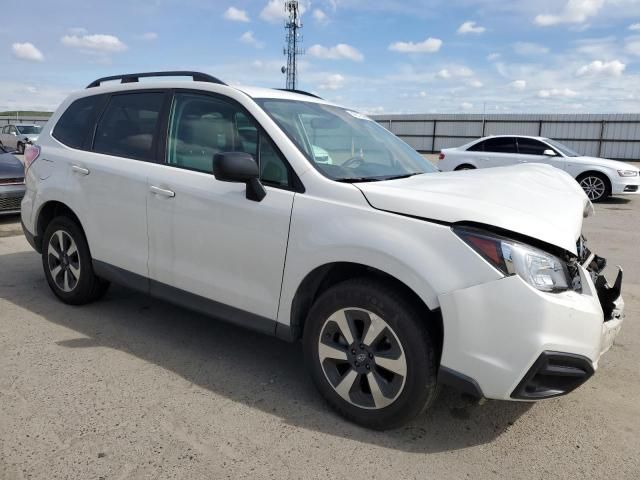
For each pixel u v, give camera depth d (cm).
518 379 229
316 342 283
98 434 258
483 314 229
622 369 351
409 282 242
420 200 250
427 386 249
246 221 299
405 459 248
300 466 240
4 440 251
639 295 514
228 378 323
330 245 265
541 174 362
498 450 258
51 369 326
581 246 295
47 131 449
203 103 342
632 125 2966
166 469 235
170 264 343
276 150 299
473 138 3425
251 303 305
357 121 381
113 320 411
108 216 379
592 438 270
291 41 5059
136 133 378
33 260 586
